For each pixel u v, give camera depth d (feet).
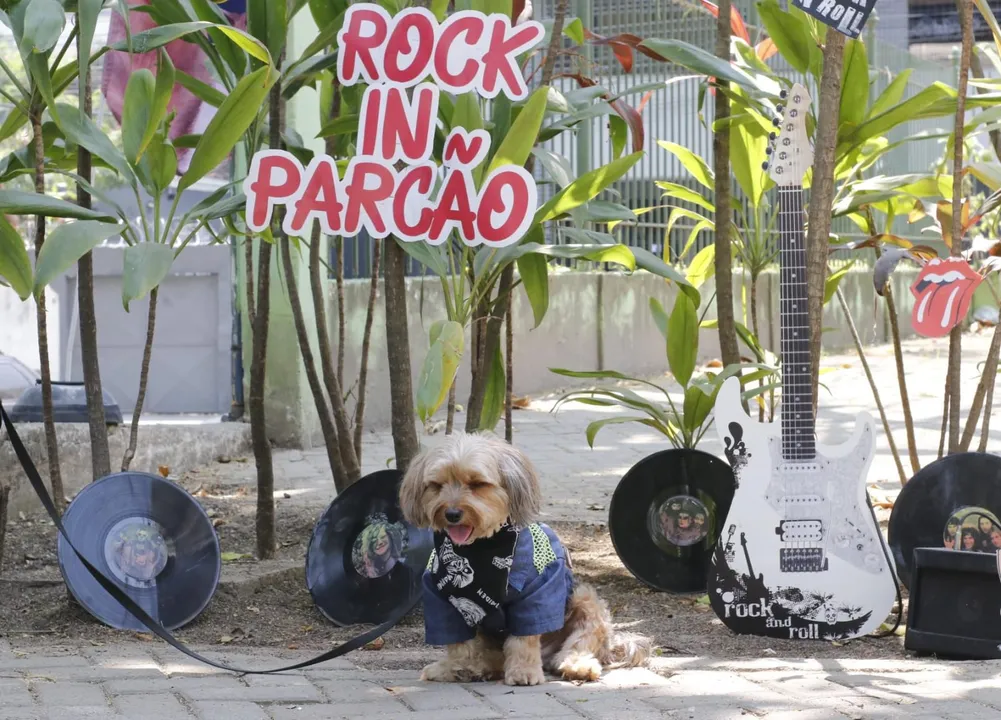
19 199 13.43
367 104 14.52
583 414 34.19
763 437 14.43
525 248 15.11
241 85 13.98
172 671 12.14
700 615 15.76
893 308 18.57
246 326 30.04
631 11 34.01
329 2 16.42
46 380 17.12
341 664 13.12
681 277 15.48
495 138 15.21
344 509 15.57
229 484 24.75
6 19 14.15
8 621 14.82
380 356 32.60
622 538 16.97
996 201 16.93
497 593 11.50
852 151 16.56
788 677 12.08
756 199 19.72
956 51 49.49
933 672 12.34
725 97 17.10
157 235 14.78
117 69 21.39
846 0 13.97
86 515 14.62
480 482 11.03
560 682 11.93
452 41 14.34
